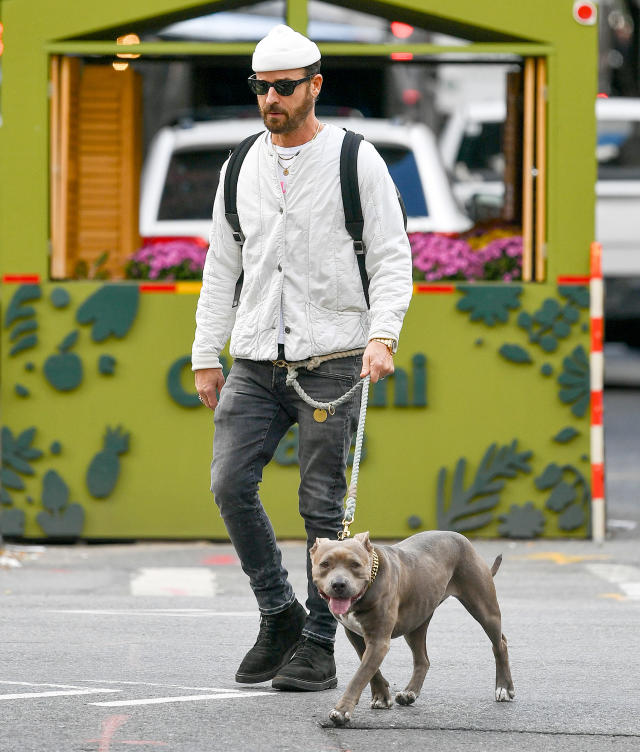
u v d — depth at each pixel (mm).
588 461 13328
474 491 13273
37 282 13148
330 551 7008
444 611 10664
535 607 10641
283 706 7633
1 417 13188
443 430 13273
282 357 7988
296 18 13281
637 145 26750
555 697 7957
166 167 19344
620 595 11125
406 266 7965
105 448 13172
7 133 13141
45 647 9062
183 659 8781
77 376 13141
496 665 7910
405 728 7246
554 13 13211
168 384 13164
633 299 26703
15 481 13211
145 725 7203
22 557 12656
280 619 8156
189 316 13164
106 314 13148
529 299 13250
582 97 13250
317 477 8008
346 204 7914
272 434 8117
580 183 13258
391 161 20266
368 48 13375
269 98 7797
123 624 9859
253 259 8031
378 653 7180
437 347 13258
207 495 13234
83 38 13234
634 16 39969
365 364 7793
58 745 6824
